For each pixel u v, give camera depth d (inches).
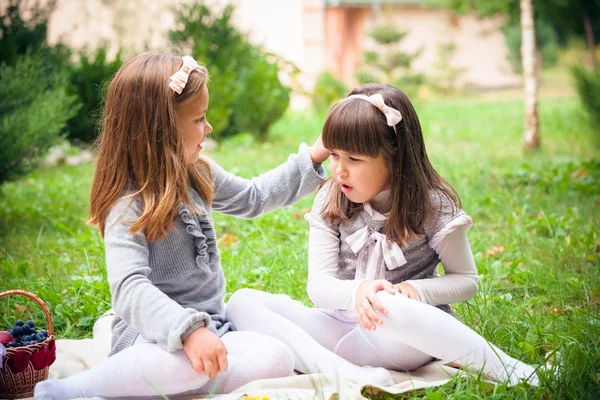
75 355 132.0
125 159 111.3
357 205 119.3
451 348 107.9
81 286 168.4
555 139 433.4
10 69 261.0
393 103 114.0
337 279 116.4
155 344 105.8
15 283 171.5
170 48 124.0
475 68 843.4
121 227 108.8
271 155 383.9
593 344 120.0
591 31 454.3
